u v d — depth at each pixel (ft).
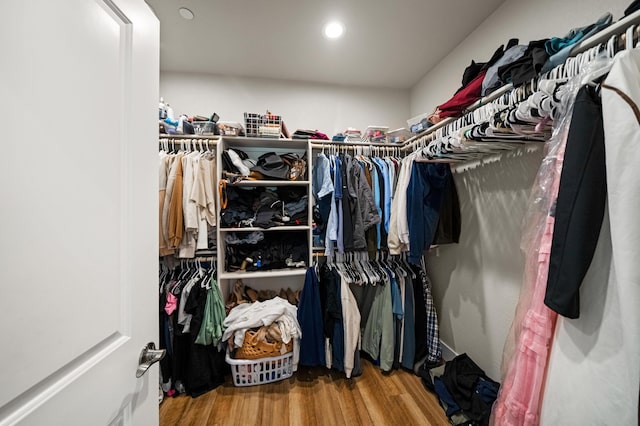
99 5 1.69
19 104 1.23
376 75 7.25
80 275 1.54
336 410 4.72
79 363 1.54
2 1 1.18
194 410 4.74
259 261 6.15
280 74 7.14
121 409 1.86
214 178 5.83
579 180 1.88
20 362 1.21
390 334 5.84
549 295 2.02
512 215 4.47
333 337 5.67
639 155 1.60
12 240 1.19
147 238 2.18
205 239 5.36
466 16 5.05
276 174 6.17
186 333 5.26
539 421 2.25
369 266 6.44
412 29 5.40
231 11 4.82
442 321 6.46
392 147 6.76
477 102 4.11
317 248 6.33
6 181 1.17
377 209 5.77
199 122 5.95
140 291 2.07
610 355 1.79
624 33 2.29
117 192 1.85
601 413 1.79
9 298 1.18
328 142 6.42
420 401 4.94
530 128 2.99
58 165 1.41
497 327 4.84
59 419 1.39
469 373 4.93
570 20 3.65
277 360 5.42
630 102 1.67
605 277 1.85
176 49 6.00
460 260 5.81
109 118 1.78
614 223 1.69
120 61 1.88
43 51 1.34
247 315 5.45
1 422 1.13
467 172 5.49
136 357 2.02
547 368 2.24
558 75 2.71
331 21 5.12
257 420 4.50
